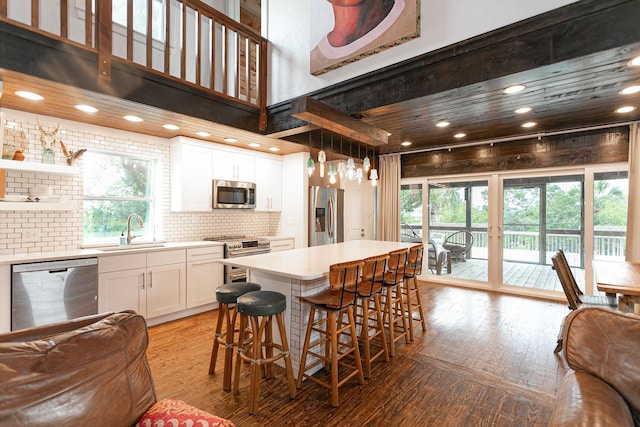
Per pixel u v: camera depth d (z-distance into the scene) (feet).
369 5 10.00
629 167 12.60
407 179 19.25
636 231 12.46
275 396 7.44
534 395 7.41
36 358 3.35
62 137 11.04
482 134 14.71
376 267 8.52
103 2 8.45
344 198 19.16
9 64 7.04
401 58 9.49
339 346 9.18
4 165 8.87
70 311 9.61
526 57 7.57
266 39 13.07
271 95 13.04
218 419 3.55
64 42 7.79
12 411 2.99
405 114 11.14
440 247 18.48
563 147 14.30
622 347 4.08
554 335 10.84
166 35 9.93
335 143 16.25
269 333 8.02
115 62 8.69
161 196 13.78
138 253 11.18
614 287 7.72
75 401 3.38
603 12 6.70
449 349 9.87
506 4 7.73
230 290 8.13
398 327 11.64
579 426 3.16
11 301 8.66
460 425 6.42
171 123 11.43
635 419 3.72
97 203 12.30
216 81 16.71
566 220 14.80
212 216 15.72
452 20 8.53
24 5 11.31
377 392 7.59
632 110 11.14
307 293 8.50
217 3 16.99
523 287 15.96
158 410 3.82
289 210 17.16
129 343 4.14
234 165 15.23
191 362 9.00
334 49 10.84
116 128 12.21
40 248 10.63
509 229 16.31
